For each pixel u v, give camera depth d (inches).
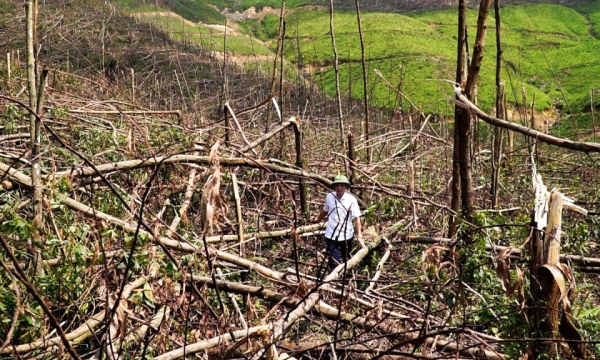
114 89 425.4
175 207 195.5
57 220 171.0
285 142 339.6
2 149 221.0
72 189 174.9
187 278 168.7
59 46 663.8
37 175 162.9
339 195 247.3
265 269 184.2
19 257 167.6
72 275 151.5
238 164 214.2
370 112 614.2
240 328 167.8
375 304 179.9
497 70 287.3
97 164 225.8
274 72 356.5
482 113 210.1
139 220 135.3
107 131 290.7
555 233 155.4
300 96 734.5
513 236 225.1
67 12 800.3
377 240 246.7
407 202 277.4
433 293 177.6
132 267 154.2
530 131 191.2
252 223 265.4
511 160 347.9
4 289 135.9
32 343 138.3
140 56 770.8
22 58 603.5
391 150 433.1
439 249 151.4
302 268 243.4
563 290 148.2
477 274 190.2
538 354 151.6
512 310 161.0
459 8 233.5
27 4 168.6
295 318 160.7
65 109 307.7
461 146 231.0
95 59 695.1
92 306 168.7
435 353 162.9
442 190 319.6
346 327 183.8
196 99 516.4
